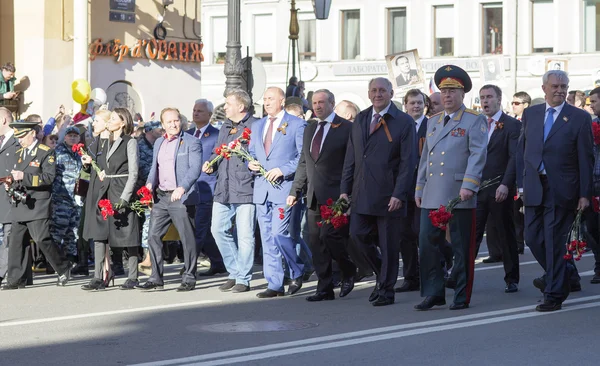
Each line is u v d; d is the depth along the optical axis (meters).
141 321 10.53
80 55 22.53
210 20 50.19
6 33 22.88
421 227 11.08
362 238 11.44
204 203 14.70
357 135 11.45
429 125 11.09
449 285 12.99
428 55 47.84
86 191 13.32
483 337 9.32
